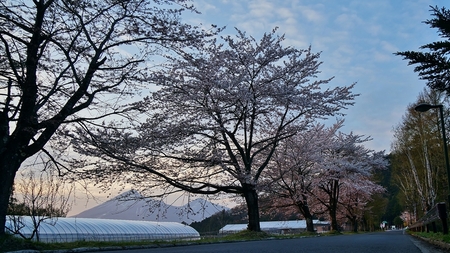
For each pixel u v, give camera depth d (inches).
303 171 1025.5
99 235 929.5
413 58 276.7
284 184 1038.4
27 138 312.7
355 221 1549.0
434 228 500.1
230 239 512.1
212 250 278.8
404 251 259.9
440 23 261.1
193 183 652.1
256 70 669.3
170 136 599.5
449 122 1061.1
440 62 271.4
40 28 333.4
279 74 682.2
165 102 609.9
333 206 1133.7
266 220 2632.9
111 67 398.3
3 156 300.5
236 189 651.5
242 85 639.8
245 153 682.2
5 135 304.5
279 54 655.1
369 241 416.8
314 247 306.2
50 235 778.2
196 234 1384.1
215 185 642.2
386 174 2443.4
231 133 651.5
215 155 629.0
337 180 1109.1
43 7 339.9
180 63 598.5
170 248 326.0
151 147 595.5
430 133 1107.3
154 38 409.1
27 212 358.3
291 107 701.3
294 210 1267.2
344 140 1181.7
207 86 610.2
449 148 1070.4
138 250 300.8
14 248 258.4
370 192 1246.9
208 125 633.6
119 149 533.3
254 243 403.2
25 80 321.4
